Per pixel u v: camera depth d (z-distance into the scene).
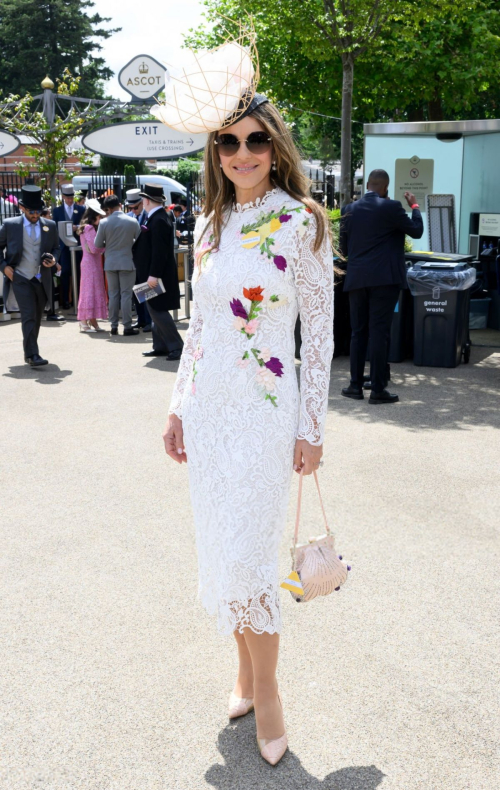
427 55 14.01
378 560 3.85
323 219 2.36
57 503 4.63
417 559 3.86
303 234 2.34
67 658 3.06
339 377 7.85
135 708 2.77
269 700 2.52
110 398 7.09
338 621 3.30
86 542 4.10
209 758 2.52
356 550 3.96
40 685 2.90
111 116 13.89
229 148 2.35
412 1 11.37
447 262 8.41
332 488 4.79
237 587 2.42
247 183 2.38
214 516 2.49
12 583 3.66
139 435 5.97
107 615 3.38
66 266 12.66
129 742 2.59
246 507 2.40
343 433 5.92
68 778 2.43
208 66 2.28
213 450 2.46
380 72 14.70
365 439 5.77
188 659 3.06
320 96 15.80
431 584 3.61
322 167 22.66
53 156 14.36
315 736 2.60
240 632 2.54
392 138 10.61
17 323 11.67
